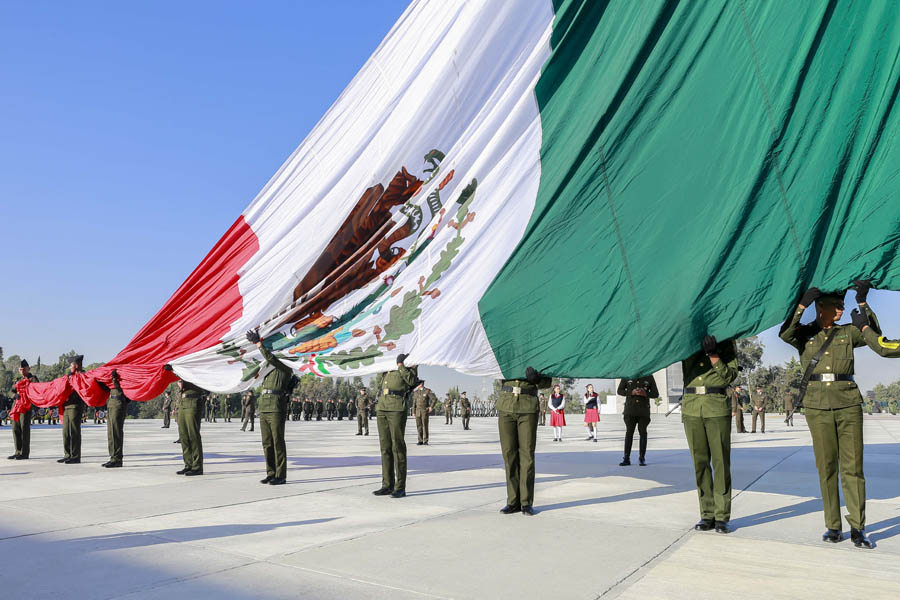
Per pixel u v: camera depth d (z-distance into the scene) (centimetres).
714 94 672
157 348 1074
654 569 478
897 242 566
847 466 562
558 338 693
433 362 762
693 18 698
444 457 1384
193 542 564
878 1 614
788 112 629
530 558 510
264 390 957
